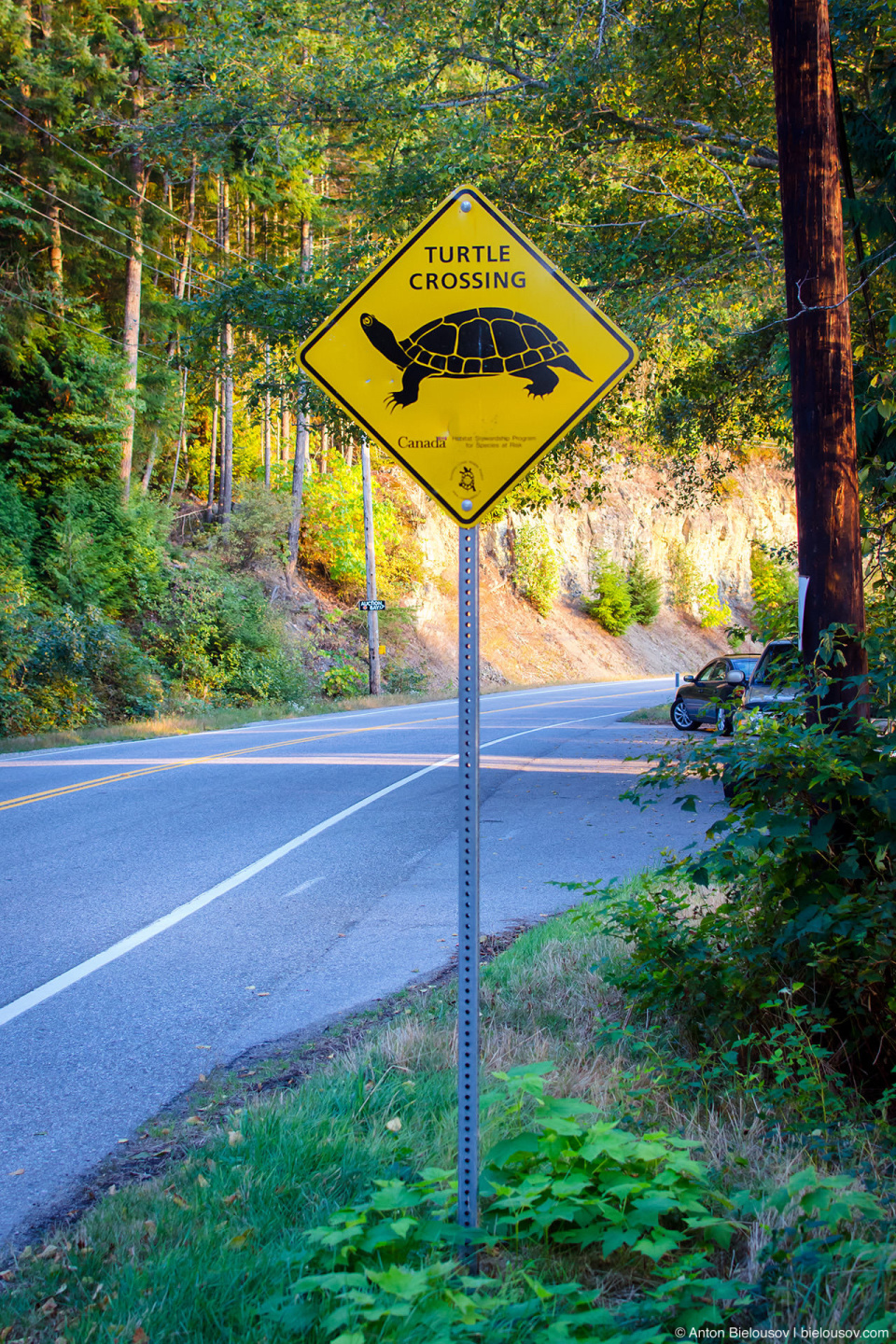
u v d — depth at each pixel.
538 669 48.75
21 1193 3.37
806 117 4.35
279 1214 2.91
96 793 12.24
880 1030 3.86
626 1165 2.90
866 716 4.20
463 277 2.98
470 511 2.95
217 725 23.83
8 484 25.69
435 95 12.62
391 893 7.46
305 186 26.81
